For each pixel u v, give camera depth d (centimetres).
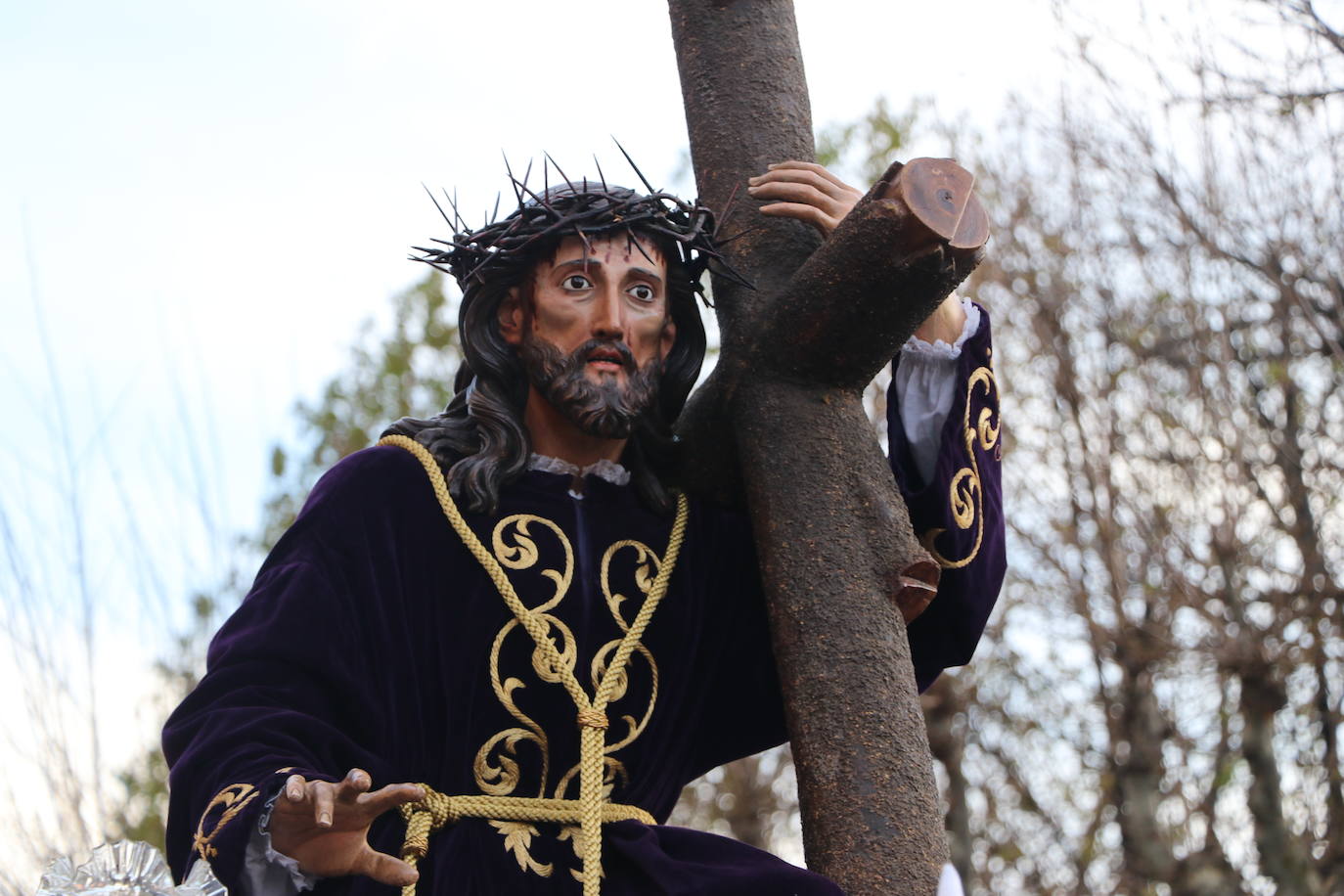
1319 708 1464
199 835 343
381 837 378
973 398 430
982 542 426
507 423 416
